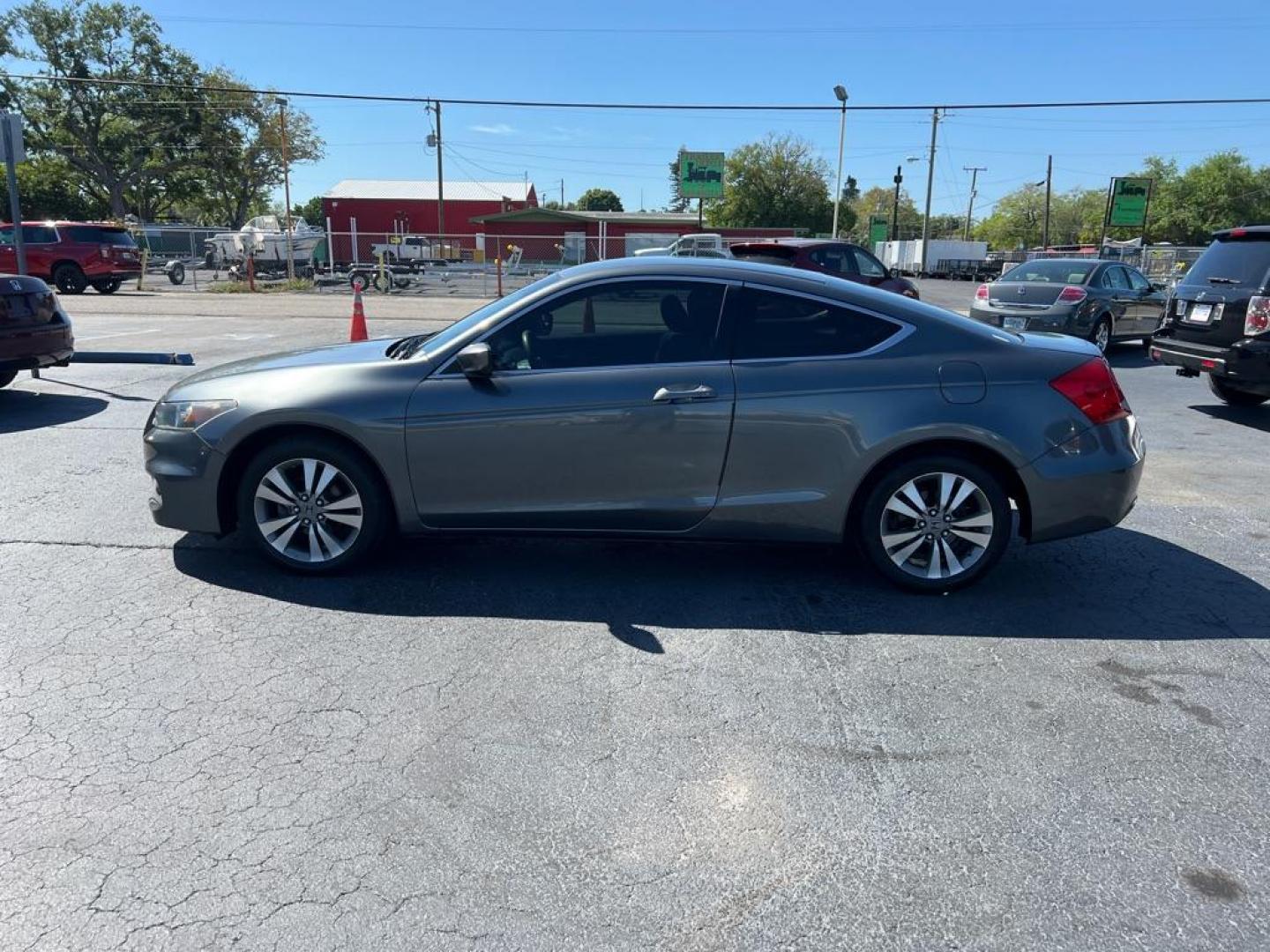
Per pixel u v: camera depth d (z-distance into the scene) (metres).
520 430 4.23
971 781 2.96
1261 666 3.78
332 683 3.53
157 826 2.68
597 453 4.24
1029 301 13.16
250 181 62.28
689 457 4.22
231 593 4.35
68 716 3.27
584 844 2.64
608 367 4.27
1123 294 13.67
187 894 2.41
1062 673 3.69
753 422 4.18
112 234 26.62
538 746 3.13
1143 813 2.81
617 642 3.91
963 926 2.35
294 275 32.16
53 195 59.66
